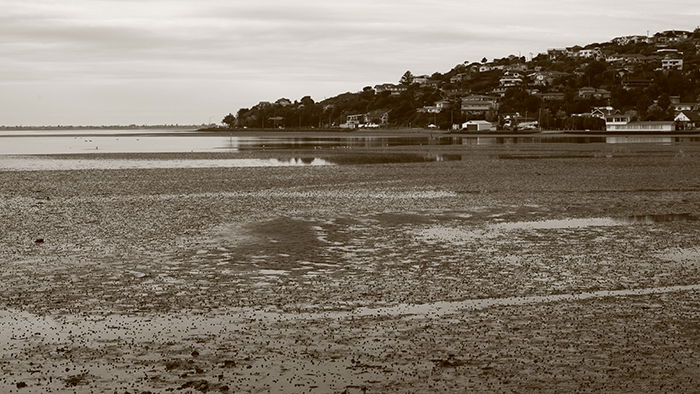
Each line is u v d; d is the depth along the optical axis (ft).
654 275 73.26
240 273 75.05
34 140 573.74
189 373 46.06
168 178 180.04
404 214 117.80
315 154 290.15
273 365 47.50
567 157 256.73
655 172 191.62
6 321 57.52
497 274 74.28
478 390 42.93
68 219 111.96
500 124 626.23
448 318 58.18
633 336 52.65
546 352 49.34
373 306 62.18
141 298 64.80
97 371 46.42
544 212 120.26
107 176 186.29
